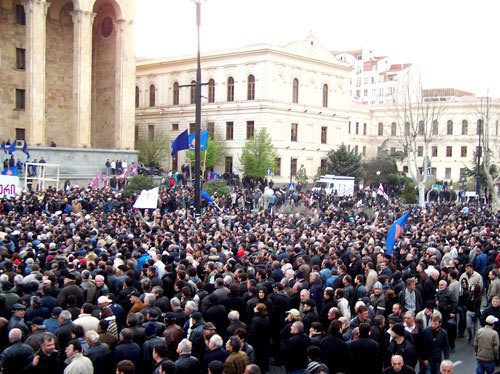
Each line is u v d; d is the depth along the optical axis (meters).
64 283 14.02
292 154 76.44
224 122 77.00
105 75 67.50
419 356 12.38
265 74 72.56
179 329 11.40
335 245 19.89
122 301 13.70
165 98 83.50
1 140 60.06
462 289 17.83
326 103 81.94
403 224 20.45
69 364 9.34
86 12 58.81
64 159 56.94
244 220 29.94
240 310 13.57
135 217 28.70
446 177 98.44
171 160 82.31
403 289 15.27
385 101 133.62
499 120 96.38
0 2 59.75
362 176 74.94
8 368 9.91
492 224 31.02
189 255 17.27
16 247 19.56
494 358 12.75
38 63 55.88
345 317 12.21
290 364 11.12
